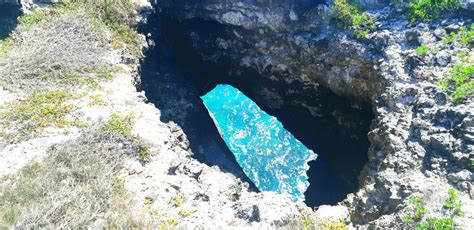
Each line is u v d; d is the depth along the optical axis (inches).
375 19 753.6
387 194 531.2
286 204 511.8
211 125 863.7
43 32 693.9
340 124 839.1
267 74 896.3
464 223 449.4
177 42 956.6
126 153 538.0
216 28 920.3
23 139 534.9
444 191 497.0
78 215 440.5
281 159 854.5
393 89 653.3
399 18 741.9
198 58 957.2
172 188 516.1
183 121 797.9
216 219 478.9
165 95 821.9
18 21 708.0
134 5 776.9
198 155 759.7
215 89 954.1
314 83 845.8
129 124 575.8
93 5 758.5
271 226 470.6
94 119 571.8
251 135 890.1
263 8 833.5
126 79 662.5
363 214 541.3
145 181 514.0
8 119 557.3
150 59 817.5
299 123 907.4
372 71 725.9
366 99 767.7
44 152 520.4
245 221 482.9
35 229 417.7
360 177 654.5
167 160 545.3
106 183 483.5
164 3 904.9
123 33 744.3
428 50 674.2
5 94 595.8
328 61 788.6
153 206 487.2
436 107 592.1
